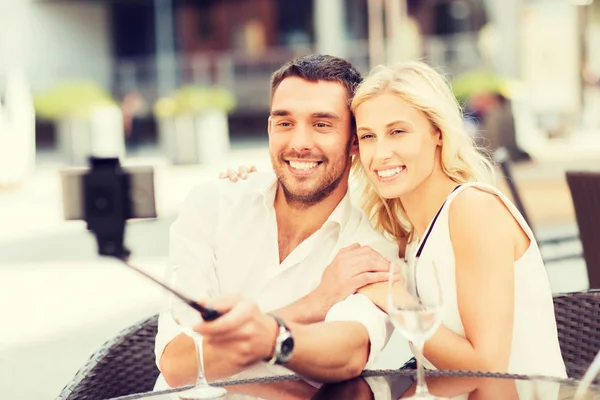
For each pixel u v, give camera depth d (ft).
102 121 67.97
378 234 8.91
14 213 43.14
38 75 111.14
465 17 96.58
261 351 6.49
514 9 76.74
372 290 8.10
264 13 114.01
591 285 13.74
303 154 8.62
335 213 8.83
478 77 54.34
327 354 6.92
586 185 13.46
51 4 112.27
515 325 7.98
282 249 9.04
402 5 70.59
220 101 67.82
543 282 8.11
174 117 63.62
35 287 26.30
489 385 6.73
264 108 103.04
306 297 8.37
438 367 7.68
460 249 7.87
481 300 7.72
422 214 8.60
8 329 21.48
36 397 16.05
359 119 8.41
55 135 98.22
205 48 116.16
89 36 115.03
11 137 53.57
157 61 109.81
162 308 8.27
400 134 8.23
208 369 7.92
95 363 8.63
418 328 6.44
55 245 33.53
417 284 8.05
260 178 9.37
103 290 25.27
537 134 51.96
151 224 36.11
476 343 7.62
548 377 6.86
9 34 111.04
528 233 8.05
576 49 65.51
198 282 8.97
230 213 9.14
